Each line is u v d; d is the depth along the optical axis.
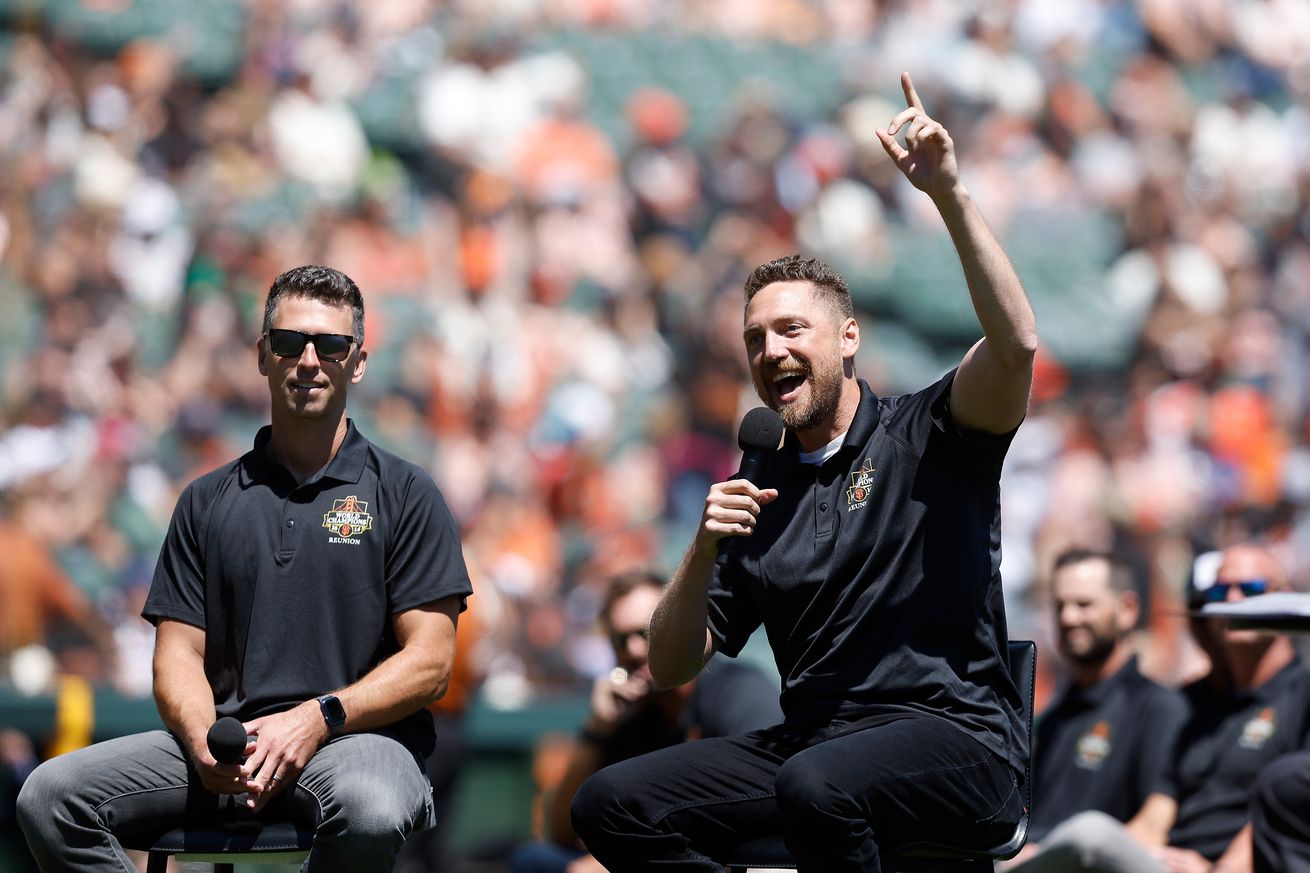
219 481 14.83
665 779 13.67
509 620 30.75
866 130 52.72
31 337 36.38
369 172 46.25
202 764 13.46
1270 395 48.50
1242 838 18.56
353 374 14.79
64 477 32.34
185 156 44.16
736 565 14.54
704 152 51.38
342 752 13.71
